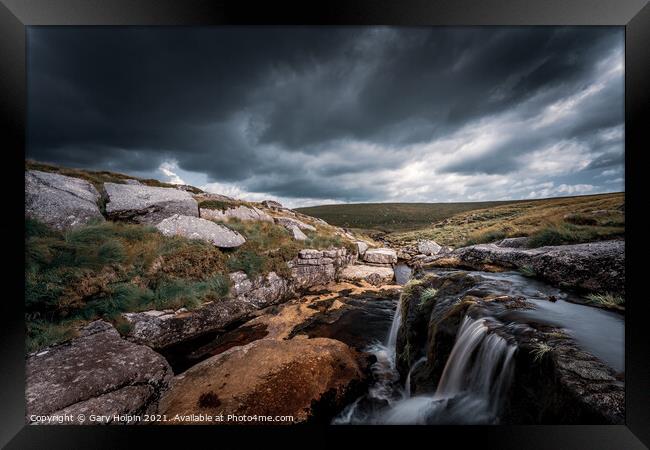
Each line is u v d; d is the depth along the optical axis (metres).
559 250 4.84
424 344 4.63
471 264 6.25
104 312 5.74
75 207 7.32
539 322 3.07
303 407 3.88
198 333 6.90
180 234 8.98
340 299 10.58
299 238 15.19
